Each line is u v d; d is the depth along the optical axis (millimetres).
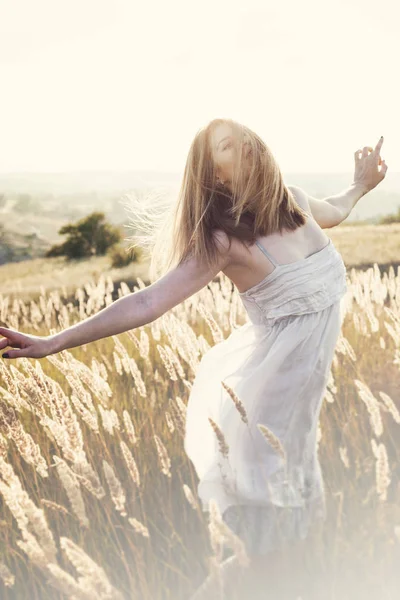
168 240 2453
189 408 2561
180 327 3301
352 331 5574
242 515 2363
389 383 4305
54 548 1824
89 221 20781
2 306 6629
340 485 2920
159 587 2324
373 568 2281
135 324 2215
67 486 2061
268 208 2299
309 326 2371
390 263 11391
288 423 2400
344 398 4188
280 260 2334
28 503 1813
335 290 2447
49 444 3449
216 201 2289
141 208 2482
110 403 3924
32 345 2141
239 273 2389
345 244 13641
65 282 13586
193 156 2311
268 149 2301
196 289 2299
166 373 4648
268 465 2365
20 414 3639
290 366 2371
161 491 3061
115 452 3285
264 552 2322
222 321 5430
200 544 2635
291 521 2365
